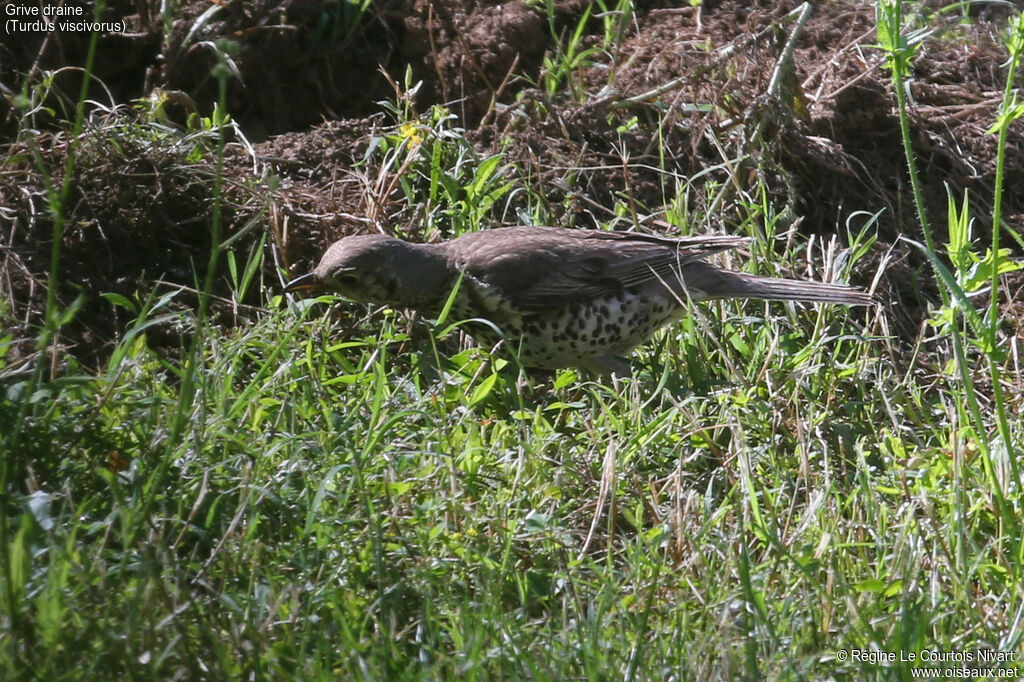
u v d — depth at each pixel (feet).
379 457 28.17
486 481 28.78
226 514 26.08
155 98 41.91
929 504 28.30
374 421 28.50
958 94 47.80
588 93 46.26
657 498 29.40
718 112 44.52
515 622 24.03
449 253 35.14
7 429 25.41
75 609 21.79
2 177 37.42
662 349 37.50
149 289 37.19
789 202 42.16
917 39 27.68
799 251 41.50
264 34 45.09
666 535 26.73
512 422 32.42
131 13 45.52
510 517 27.91
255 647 21.68
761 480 30.55
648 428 30.55
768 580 26.12
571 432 33.06
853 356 37.22
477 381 34.78
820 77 46.78
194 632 22.35
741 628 24.29
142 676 21.13
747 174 42.91
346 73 46.50
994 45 50.26
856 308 39.78
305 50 45.88
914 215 44.27
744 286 36.14
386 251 34.47
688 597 25.66
